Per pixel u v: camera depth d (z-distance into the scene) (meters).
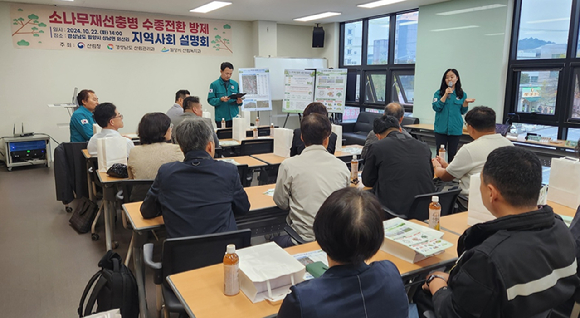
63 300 2.59
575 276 1.17
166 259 1.68
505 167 1.15
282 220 2.61
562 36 5.05
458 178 2.76
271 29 8.30
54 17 6.45
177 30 7.54
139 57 7.25
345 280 0.93
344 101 7.80
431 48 6.52
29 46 6.33
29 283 2.80
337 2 6.25
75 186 4.03
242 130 4.88
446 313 1.17
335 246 0.93
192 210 1.87
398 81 7.44
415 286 1.73
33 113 6.51
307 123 2.19
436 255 1.67
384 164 2.59
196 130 1.95
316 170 2.12
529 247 1.08
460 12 6.00
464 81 6.09
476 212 2.05
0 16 6.08
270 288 1.34
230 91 6.36
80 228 3.69
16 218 4.09
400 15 7.21
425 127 6.22
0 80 6.21
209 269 1.57
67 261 3.14
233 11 7.06
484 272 1.07
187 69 7.77
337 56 8.80
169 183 1.88
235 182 2.00
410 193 2.54
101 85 6.98
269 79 8.10
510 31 5.54
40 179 5.64
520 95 5.61
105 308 1.96
